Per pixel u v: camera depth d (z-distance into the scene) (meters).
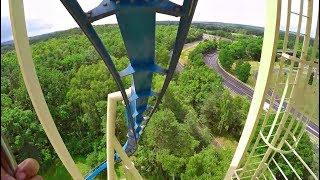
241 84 84.81
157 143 44.84
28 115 47.12
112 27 132.25
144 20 11.12
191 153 44.22
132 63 13.56
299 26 15.23
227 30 178.50
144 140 45.44
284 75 19.62
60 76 61.50
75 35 122.69
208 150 40.72
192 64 88.44
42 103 15.46
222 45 121.62
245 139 20.55
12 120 45.69
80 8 10.50
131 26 11.29
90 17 10.71
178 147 44.12
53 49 95.94
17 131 46.03
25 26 13.22
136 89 15.93
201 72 72.44
